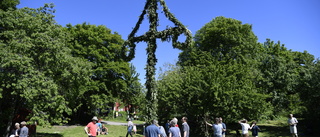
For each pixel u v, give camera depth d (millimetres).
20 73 12578
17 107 14625
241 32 27609
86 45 26375
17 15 14242
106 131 18906
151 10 9602
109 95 27438
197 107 16234
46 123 13398
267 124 24312
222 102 15195
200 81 15953
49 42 13711
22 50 12469
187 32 9078
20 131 9219
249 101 15469
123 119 43281
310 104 17188
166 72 26672
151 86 9047
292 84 20094
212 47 27594
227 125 22844
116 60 29125
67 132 18984
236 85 15938
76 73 16406
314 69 17547
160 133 6977
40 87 12469
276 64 21688
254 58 27078
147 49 9398
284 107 20766
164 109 20688
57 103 13812
